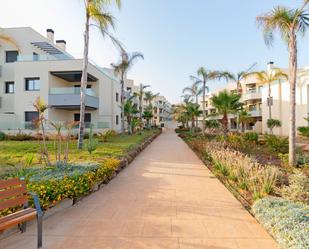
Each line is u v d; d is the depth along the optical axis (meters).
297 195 4.42
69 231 3.59
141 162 9.95
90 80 25.14
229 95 14.95
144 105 60.12
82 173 5.40
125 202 4.91
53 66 21.42
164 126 75.25
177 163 9.70
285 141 12.09
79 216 4.17
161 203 4.85
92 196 5.32
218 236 3.43
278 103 27.89
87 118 25.03
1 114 20.22
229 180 6.49
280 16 8.36
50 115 20.94
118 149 11.65
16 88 21.44
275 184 5.46
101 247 3.13
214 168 8.05
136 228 3.69
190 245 3.18
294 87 8.57
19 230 3.57
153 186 6.14
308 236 2.82
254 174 5.78
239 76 27.17
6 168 6.19
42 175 5.42
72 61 21.41
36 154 9.52
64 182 4.66
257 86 36.66
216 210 4.46
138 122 34.44
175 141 22.48
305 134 16.78
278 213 3.56
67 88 21.05
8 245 3.18
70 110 24.45
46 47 25.28
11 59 23.64
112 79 26.61
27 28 23.75
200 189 5.87
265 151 11.80
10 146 13.12
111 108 26.27
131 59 25.16
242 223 3.88
